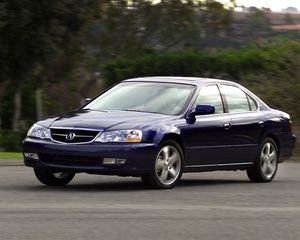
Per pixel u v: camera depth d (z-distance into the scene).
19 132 41.59
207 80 14.34
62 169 12.41
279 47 33.97
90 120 12.56
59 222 9.22
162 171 12.82
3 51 33.31
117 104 13.66
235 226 9.32
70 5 34.00
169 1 62.09
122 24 62.00
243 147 14.51
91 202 11.05
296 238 8.63
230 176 16.50
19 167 17.31
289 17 57.62
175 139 13.02
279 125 15.48
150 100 13.57
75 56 40.09
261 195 12.68
